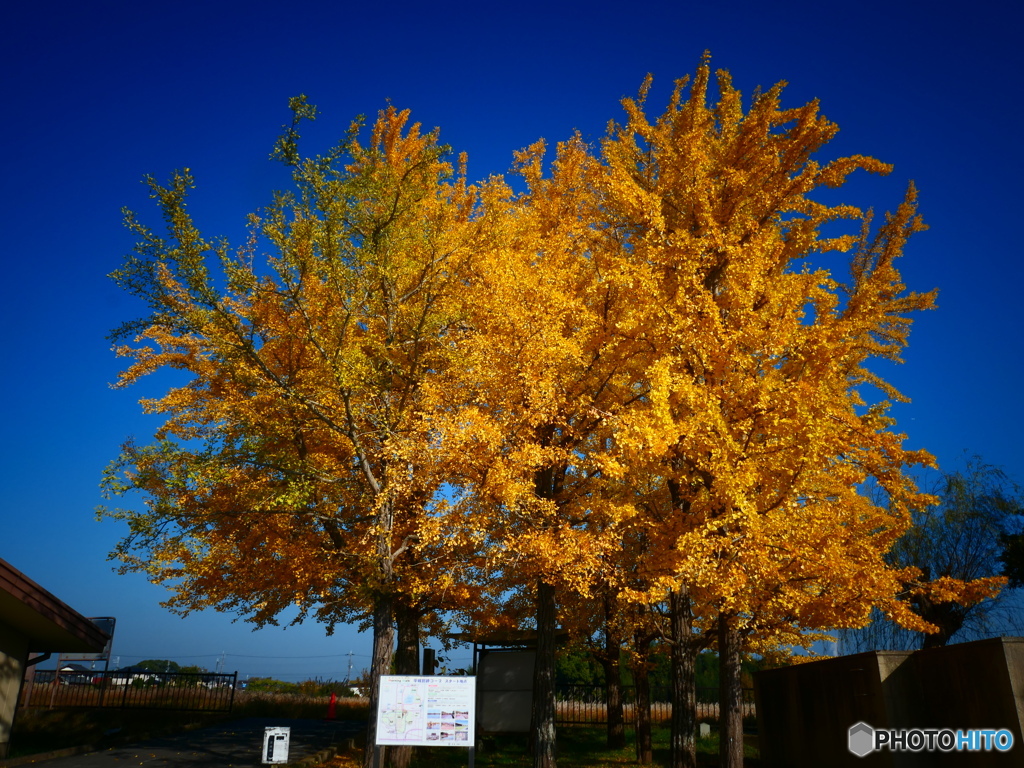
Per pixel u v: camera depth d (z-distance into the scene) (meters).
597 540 9.42
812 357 8.90
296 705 20.11
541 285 10.02
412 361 11.38
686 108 10.62
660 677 25.89
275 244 9.48
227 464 10.26
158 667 29.64
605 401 10.96
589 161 12.58
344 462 11.66
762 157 10.27
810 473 8.62
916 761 8.72
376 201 10.78
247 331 9.96
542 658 10.86
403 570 10.72
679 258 9.94
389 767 12.02
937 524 15.45
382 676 8.55
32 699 17.89
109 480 9.33
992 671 7.66
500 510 9.92
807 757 11.49
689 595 10.88
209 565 10.91
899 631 14.68
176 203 8.80
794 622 9.20
